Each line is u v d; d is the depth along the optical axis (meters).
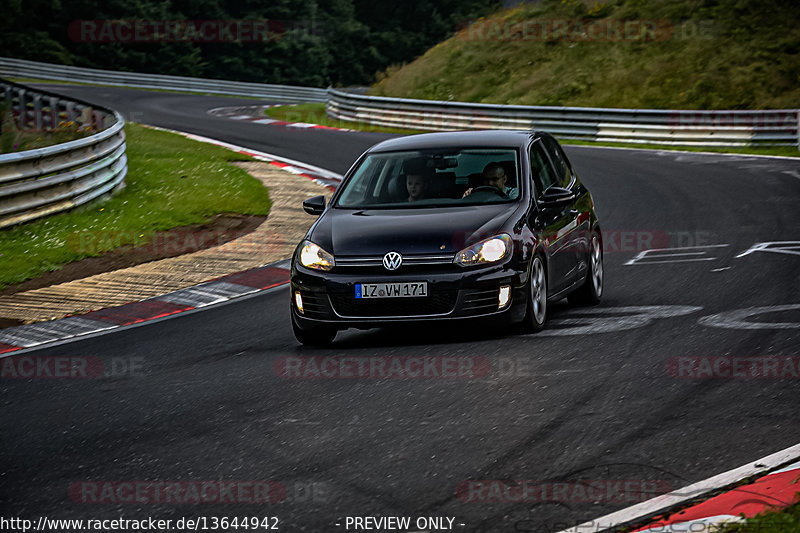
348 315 22.80
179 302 31.22
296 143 83.56
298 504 13.28
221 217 48.31
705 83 102.12
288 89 161.00
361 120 104.81
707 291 28.31
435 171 25.58
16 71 163.88
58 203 45.94
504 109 90.06
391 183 25.56
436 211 24.17
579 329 23.83
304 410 18.00
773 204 47.56
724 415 16.20
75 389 20.94
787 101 96.50
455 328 22.78
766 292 27.36
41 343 26.28
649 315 25.22
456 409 17.42
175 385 20.72
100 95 138.62
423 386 19.14
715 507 12.33
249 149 79.00
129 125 94.06
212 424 17.47
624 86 106.81
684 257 35.00
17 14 187.38
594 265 27.97
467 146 26.34
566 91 110.25
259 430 16.89
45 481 14.83
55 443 16.91
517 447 15.18
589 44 117.06
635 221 45.03
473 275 22.33
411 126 97.81
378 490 13.66
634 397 17.55
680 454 14.45
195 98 145.00
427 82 124.44
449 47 131.75
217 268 36.56
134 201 51.59
